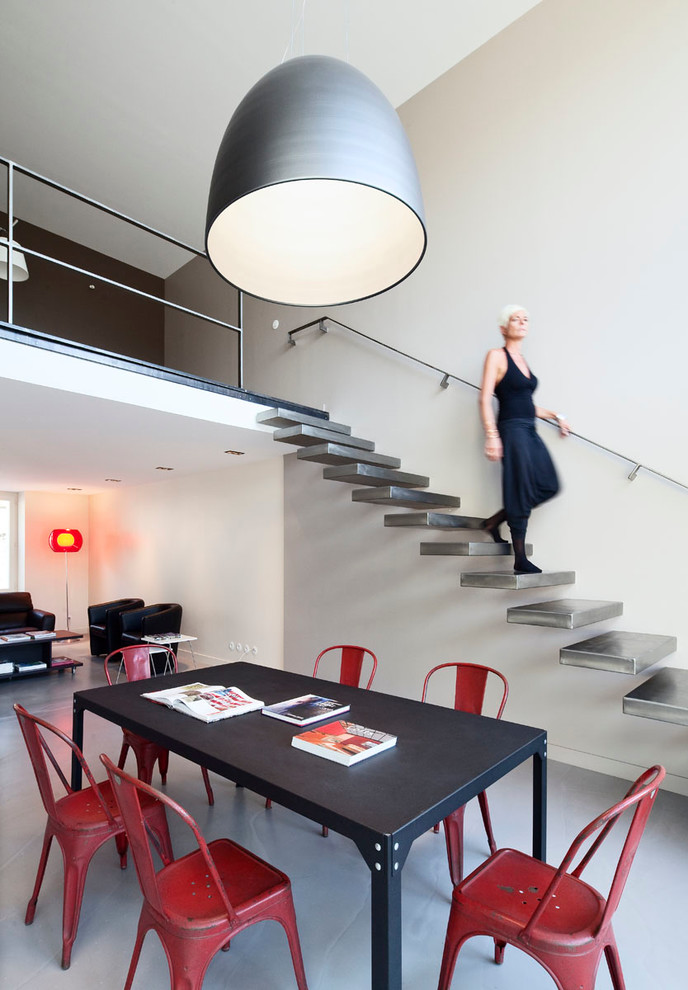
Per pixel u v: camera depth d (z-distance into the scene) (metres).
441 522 3.38
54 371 3.14
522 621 2.87
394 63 4.29
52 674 5.87
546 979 1.73
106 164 5.53
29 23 4.05
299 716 2.14
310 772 1.64
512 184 3.89
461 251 4.17
